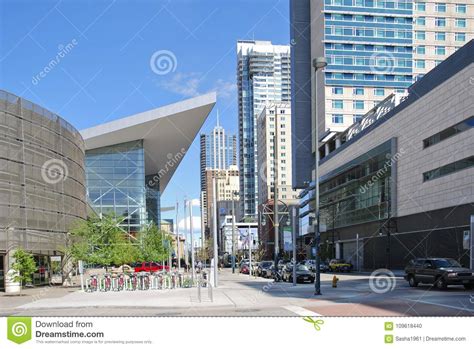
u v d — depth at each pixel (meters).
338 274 50.53
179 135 66.81
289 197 123.56
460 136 42.03
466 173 40.84
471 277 22.53
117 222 39.03
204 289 27.20
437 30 99.69
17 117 33.12
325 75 97.25
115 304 18.62
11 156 32.22
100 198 61.09
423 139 49.03
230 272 72.81
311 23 106.00
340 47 98.19
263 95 123.38
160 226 85.69
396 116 55.47
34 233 34.44
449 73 44.16
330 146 91.12
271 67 124.31
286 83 125.88
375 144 61.50
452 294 20.36
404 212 53.03
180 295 22.73
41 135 36.38
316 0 102.75
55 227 38.09
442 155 45.16
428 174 47.97
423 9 99.81
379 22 98.81
